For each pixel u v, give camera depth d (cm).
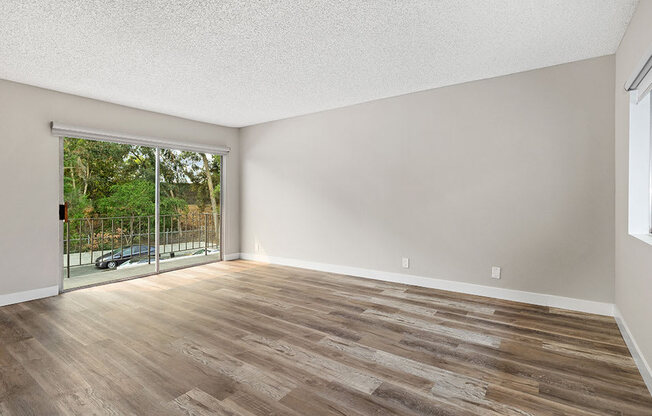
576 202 314
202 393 188
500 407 176
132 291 391
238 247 603
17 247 353
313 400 182
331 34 259
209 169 558
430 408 175
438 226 393
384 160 431
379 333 270
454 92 376
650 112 238
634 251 231
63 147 391
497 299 354
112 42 268
